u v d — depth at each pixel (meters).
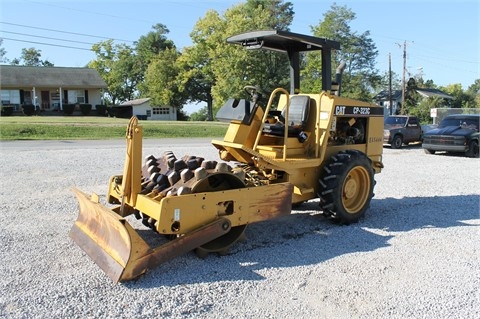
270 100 5.32
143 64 64.06
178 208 4.30
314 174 5.96
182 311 3.51
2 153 13.34
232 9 46.38
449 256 4.86
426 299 3.79
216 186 4.88
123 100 66.06
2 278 4.05
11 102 40.78
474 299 3.81
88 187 8.23
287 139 5.61
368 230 5.84
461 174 10.99
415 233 5.73
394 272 4.38
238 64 39.41
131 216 6.14
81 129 23.77
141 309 3.53
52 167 10.59
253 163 5.56
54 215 6.28
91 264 4.44
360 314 3.52
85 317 3.38
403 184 9.41
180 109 57.66
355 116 6.39
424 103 44.69
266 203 4.96
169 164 5.08
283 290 3.94
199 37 50.25
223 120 5.49
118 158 12.48
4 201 7.06
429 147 15.87
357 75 47.09
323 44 5.88
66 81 42.50
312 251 4.96
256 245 5.14
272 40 5.97
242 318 3.43
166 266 4.41
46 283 3.96
